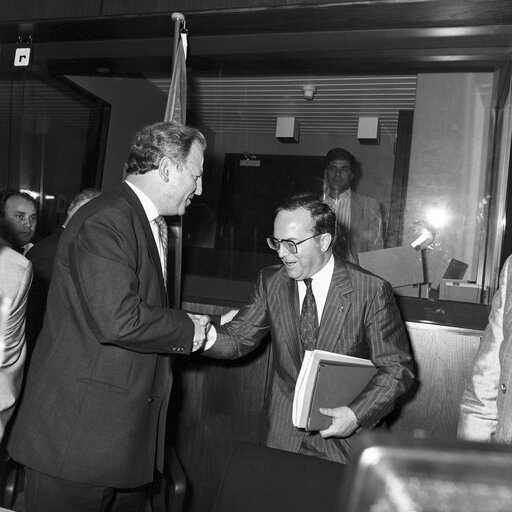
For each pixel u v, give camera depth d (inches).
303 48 116.6
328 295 72.7
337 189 160.6
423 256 134.8
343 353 72.5
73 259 64.8
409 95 204.2
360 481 10.7
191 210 173.0
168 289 105.9
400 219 158.6
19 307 68.0
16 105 150.9
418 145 169.2
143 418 67.5
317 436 72.5
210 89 210.7
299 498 50.6
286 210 71.3
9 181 150.9
